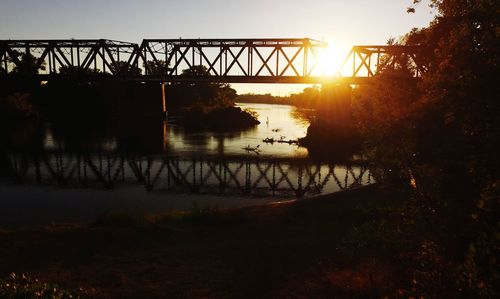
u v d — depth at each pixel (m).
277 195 25.50
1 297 6.34
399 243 7.52
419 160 6.56
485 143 4.89
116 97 73.88
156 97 70.19
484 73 4.82
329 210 16.16
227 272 10.12
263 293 8.91
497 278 3.57
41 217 19.36
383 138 7.20
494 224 3.90
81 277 9.63
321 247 11.83
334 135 47.78
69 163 35.62
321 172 32.75
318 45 51.81
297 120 91.50
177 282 9.46
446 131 5.90
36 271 9.89
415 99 6.98
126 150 42.69
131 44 58.28
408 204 6.99
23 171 32.03
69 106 78.00
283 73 52.00
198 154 40.72
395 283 8.47
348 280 9.32
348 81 50.94
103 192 25.33
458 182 5.71
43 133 54.91
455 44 5.27
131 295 8.72
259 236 13.18
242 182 29.09
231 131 63.69
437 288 5.11
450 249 5.76
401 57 7.68
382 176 7.48
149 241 12.51
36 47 58.72
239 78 53.16
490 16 4.87
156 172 32.22
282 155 40.50
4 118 64.12
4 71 59.88
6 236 12.48
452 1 6.03
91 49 58.34
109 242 12.26
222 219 15.06
